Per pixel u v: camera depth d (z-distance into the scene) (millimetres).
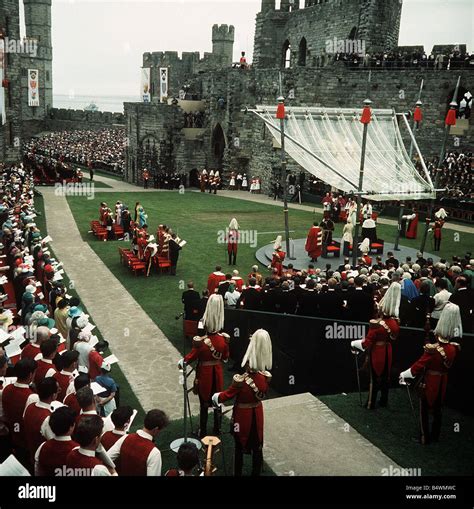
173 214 45250
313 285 17094
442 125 51219
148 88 97688
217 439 8297
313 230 28953
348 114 31438
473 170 45688
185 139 65875
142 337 18797
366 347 11078
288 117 30453
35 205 47250
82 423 6570
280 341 14438
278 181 57156
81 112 103250
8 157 60500
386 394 11484
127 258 27984
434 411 9945
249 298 16922
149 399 14195
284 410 11383
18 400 8398
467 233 38438
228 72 62094
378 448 9859
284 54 73812
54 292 16594
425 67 51781
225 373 15883
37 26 109188
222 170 65562
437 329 9750
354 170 27750
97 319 20531
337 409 11453
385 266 22578
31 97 104688
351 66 55125
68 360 9625
